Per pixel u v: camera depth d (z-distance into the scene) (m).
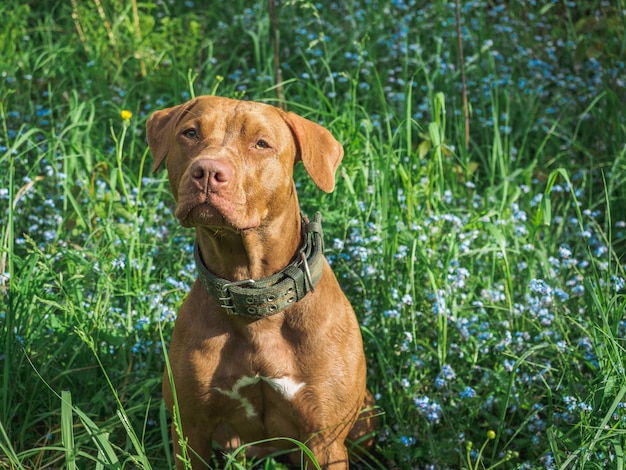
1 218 5.11
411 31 7.25
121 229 4.68
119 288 4.48
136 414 3.97
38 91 6.57
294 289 3.22
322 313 3.30
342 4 7.81
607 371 3.54
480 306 4.20
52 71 6.55
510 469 3.64
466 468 3.61
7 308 3.88
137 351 4.03
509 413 4.02
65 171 5.07
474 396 3.78
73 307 3.99
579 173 5.67
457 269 4.35
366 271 4.36
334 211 4.71
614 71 6.48
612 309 4.04
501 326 4.23
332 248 4.60
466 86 6.36
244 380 3.29
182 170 3.17
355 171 4.94
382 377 4.22
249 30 7.25
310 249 3.32
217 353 3.28
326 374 3.29
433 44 7.14
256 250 3.22
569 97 6.67
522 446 3.81
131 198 5.12
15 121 6.10
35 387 3.85
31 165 5.61
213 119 3.15
